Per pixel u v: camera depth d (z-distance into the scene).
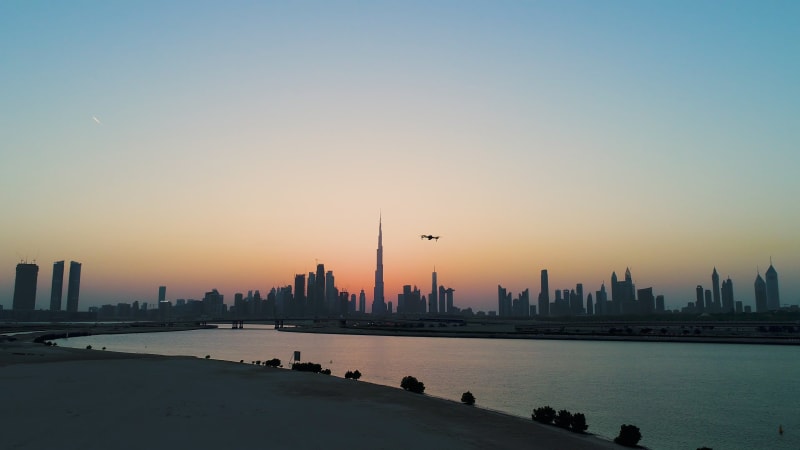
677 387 77.38
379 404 41.44
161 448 24.83
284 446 26.02
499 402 61.41
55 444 25.02
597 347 177.88
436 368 102.25
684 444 43.06
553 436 34.12
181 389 44.81
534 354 144.25
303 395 44.09
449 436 30.72
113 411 33.78
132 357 81.38
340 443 27.14
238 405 37.53
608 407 59.78
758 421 52.88
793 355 140.25
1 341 144.00
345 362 115.31
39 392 41.50
